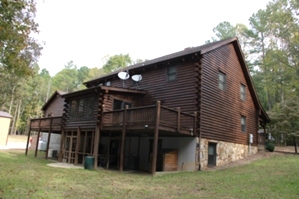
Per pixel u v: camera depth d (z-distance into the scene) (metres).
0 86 37.88
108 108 13.55
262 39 33.38
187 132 11.93
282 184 7.58
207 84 13.21
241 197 6.15
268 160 14.19
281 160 13.77
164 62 14.34
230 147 14.90
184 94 13.12
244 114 17.11
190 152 12.30
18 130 54.53
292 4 24.73
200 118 12.35
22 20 8.34
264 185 7.56
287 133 19.25
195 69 12.84
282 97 29.27
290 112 19.25
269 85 29.08
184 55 13.14
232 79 15.98
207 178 9.30
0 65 8.72
